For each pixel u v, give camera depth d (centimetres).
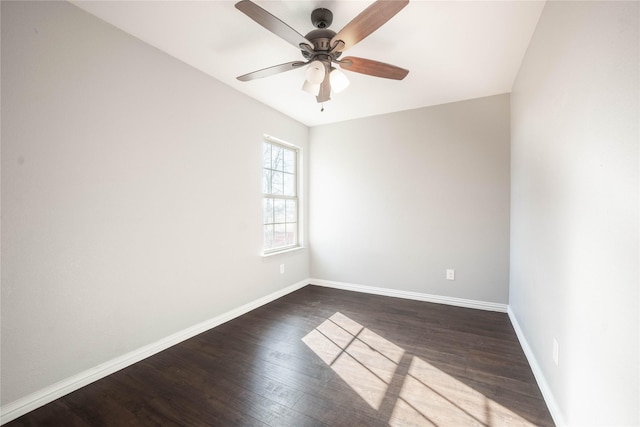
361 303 341
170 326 234
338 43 173
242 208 305
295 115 378
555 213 153
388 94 310
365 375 193
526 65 222
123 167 202
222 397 171
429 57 235
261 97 318
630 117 85
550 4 162
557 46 150
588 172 113
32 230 161
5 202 151
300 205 413
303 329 268
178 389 179
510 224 306
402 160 362
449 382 186
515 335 254
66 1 173
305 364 207
